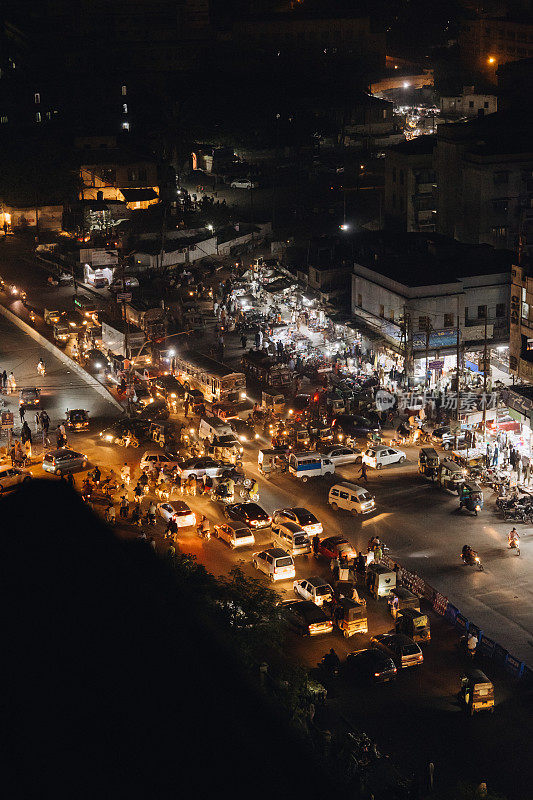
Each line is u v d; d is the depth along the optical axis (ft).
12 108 600.39
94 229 463.83
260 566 196.34
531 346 270.26
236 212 501.56
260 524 215.10
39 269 426.10
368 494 222.07
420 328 296.10
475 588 189.47
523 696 154.81
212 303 375.25
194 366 293.23
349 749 130.21
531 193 372.79
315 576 195.83
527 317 267.39
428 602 183.42
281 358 309.01
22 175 476.54
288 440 257.34
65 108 629.10
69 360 327.67
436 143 426.51
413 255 324.60
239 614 147.23
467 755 139.95
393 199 449.48
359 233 407.03
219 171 585.22
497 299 304.09
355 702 152.15
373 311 315.17
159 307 338.13
